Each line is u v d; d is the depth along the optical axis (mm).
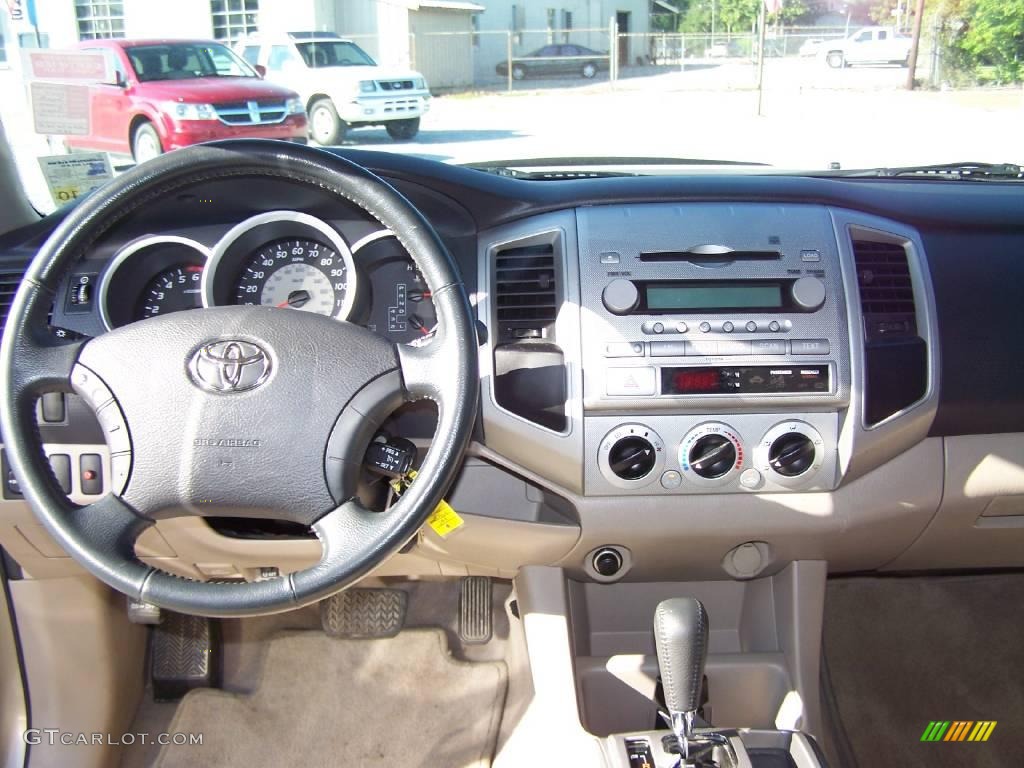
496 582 2535
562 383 1759
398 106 6262
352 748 2213
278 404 1328
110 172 2211
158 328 1379
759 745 1639
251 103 4379
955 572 2574
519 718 2084
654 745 1622
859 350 1763
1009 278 1849
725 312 1745
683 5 22844
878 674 2338
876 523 1872
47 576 2074
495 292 1789
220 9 9898
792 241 1783
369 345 1364
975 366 1829
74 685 2137
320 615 2553
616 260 1756
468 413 1332
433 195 1798
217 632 2438
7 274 1840
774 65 14477
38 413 1756
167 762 2188
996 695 2275
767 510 1834
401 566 2094
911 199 1912
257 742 2232
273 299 1773
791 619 1999
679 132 5488
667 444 1775
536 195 1833
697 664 1529
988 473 1873
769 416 1779
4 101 2113
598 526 1844
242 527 1893
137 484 1334
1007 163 2334
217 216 1799
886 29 9547
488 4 19641
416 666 2408
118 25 4508
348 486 1334
